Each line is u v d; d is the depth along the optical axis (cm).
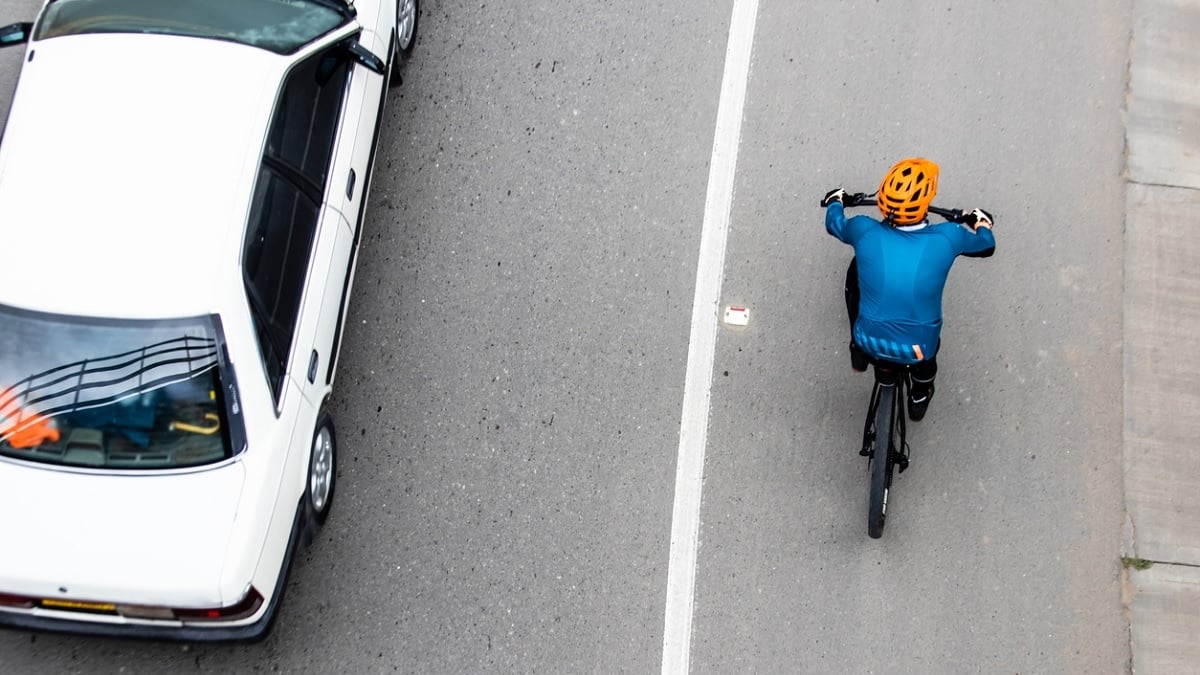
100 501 533
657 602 644
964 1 799
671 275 720
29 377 539
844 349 707
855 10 795
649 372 696
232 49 597
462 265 720
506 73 774
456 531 656
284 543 568
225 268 552
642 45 784
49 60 588
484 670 625
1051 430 691
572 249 726
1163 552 668
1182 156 760
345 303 648
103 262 544
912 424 691
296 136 605
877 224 562
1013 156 752
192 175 561
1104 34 791
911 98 768
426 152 750
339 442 673
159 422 542
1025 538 667
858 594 651
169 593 525
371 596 638
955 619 648
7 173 556
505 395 689
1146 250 732
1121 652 646
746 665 634
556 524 659
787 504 670
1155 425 693
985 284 719
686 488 670
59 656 601
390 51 705
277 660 616
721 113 763
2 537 526
